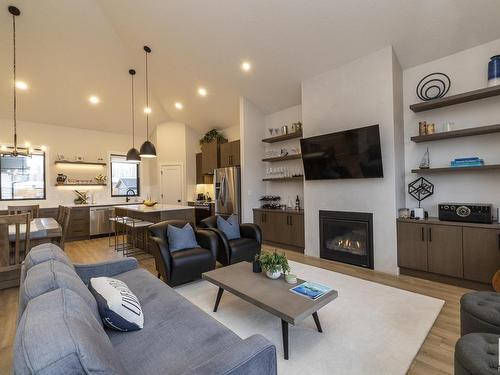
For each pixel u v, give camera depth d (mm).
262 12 3664
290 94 5207
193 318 1613
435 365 1830
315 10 3438
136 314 1532
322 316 2490
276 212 5336
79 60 5309
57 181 6668
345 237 4207
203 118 7262
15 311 2711
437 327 2303
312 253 4609
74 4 4328
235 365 994
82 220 6543
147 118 7570
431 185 3689
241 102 5684
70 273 1580
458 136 3414
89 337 895
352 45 3748
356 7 3264
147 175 8367
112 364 906
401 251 3584
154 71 5824
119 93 6430
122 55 5473
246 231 4203
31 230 3311
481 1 2873
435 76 3678
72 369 753
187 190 7891
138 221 5211
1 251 3025
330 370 1787
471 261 3051
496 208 3252
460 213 3199
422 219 3463
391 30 3396
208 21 4059
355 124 3963
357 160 3865
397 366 1815
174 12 4102
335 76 4203
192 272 3277
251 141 5832
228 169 6023
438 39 3369
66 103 6270
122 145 7871
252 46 4262
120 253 5117
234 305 2764
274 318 2490
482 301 1796
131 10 4344
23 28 4414
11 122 6207
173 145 7941
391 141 3619
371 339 2127
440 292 3018
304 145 4520
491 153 3279
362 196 3951
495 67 3047
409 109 3881
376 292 3020
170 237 3465
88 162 7086
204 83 5703
